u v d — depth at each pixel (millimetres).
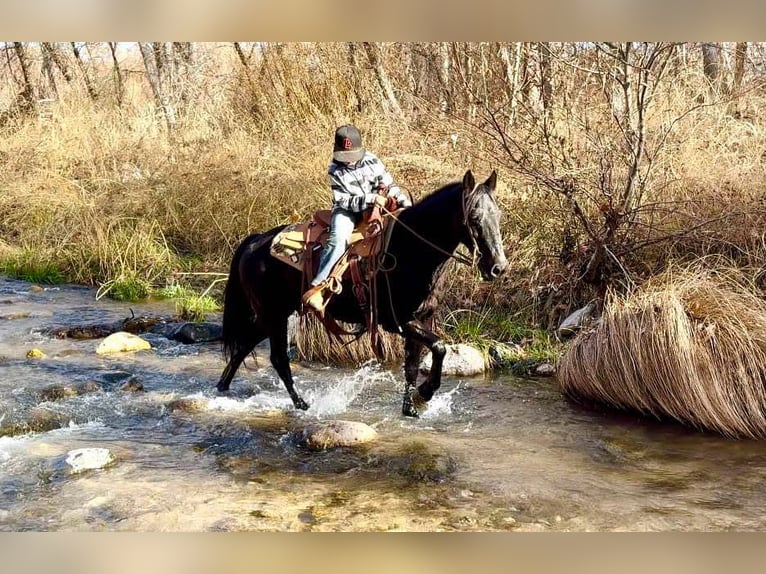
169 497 4996
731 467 5422
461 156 10586
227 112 14703
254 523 4633
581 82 9398
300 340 8211
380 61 12750
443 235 5867
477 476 5316
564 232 8820
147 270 11578
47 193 13398
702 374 6086
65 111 16547
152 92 21719
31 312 10039
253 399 6977
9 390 6949
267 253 6512
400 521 4672
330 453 5734
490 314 8883
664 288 6766
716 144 9609
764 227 8102
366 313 6230
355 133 6004
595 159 8844
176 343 8812
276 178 11695
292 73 13211
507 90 10383
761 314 6391
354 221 6133
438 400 6934
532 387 7285
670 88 9625
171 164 13359
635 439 5977
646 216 8711
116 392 7078
